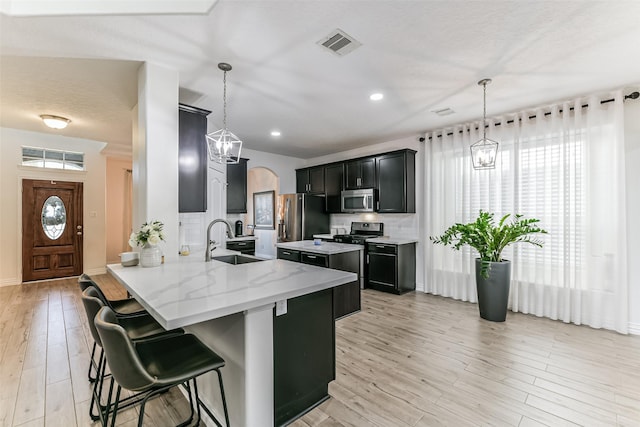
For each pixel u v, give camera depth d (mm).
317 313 1923
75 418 1795
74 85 2811
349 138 5047
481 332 3066
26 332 3059
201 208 2775
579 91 3062
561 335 2990
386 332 3070
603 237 3145
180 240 3559
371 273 4832
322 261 3648
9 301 4066
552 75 2688
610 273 3119
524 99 3279
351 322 3363
